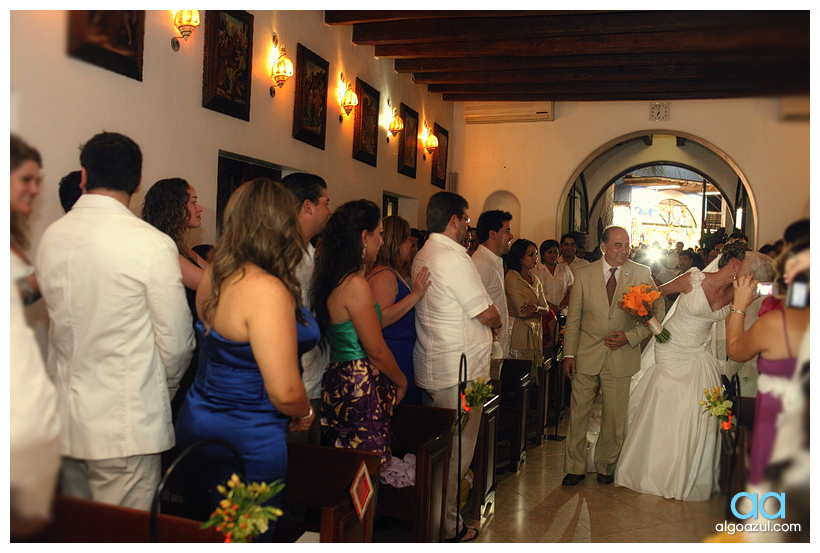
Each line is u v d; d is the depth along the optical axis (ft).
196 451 6.15
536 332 17.72
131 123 11.03
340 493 7.08
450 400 10.64
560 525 11.44
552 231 30.89
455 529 10.40
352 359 8.44
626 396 13.79
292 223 6.20
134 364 6.44
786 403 3.85
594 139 30.19
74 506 4.75
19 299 4.54
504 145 31.48
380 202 24.11
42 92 4.63
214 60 13.62
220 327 5.98
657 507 12.18
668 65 23.18
